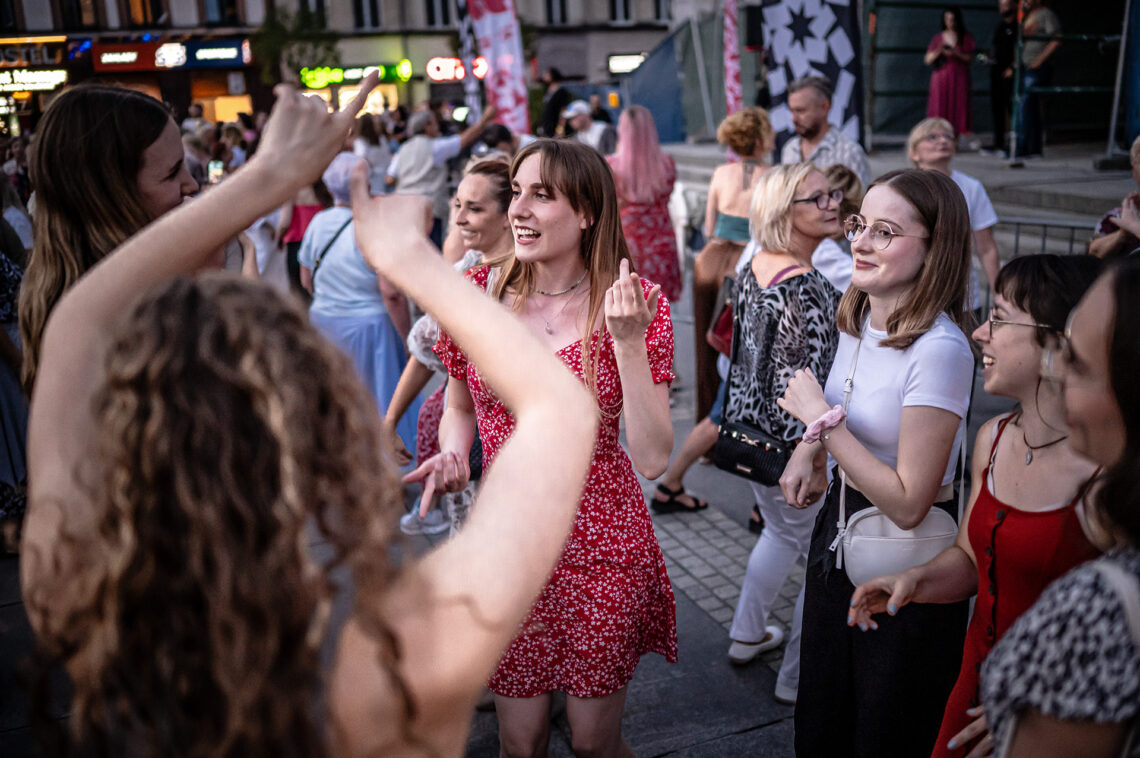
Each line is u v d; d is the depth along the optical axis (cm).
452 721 85
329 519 78
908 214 207
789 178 304
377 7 2977
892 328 214
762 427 295
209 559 71
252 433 74
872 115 1393
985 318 568
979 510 184
